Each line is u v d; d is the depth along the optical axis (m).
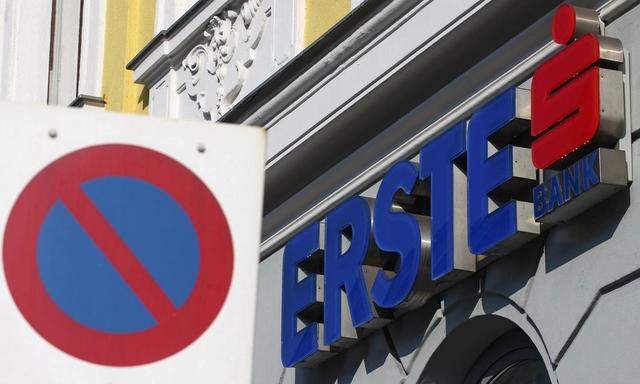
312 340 9.76
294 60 9.84
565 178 7.40
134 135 3.74
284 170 10.39
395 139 9.34
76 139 3.71
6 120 3.68
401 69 8.88
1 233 3.62
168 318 3.65
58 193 3.67
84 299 3.62
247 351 3.67
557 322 7.57
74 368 3.57
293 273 10.16
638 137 7.24
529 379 8.32
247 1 10.97
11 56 15.86
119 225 3.69
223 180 3.76
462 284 8.53
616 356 7.07
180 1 12.43
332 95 9.67
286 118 10.28
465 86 8.59
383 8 8.99
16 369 3.55
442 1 8.52
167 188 3.73
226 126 3.79
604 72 7.30
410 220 8.76
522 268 7.97
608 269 7.23
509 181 7.89
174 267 3.69
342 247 9.66
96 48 14.09
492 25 8.24
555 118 7.50
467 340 8.64
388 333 9.22
